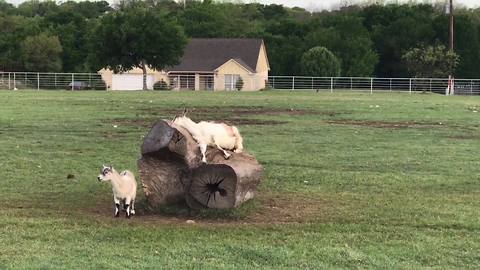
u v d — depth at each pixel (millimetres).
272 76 67688
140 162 8477
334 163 13039
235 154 9070
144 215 8297
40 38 67125
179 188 8406
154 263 6184
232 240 7094
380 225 7922
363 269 6152
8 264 6055
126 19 55438
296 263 6297
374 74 75062
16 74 56438
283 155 14047
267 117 23891
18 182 10438
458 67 69750
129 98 35500
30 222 7730
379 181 11055
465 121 23500
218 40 68375
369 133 18750
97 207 8797
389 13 80438
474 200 9547
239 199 8438
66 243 6867
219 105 30188
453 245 7023
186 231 7445
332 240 7172
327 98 38969
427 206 9070
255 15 103875
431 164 13039
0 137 16203
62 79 56969
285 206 8992
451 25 62781
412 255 6637
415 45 71312
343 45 71062
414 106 31703
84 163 12469
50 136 16688
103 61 55719
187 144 8312
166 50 55125
